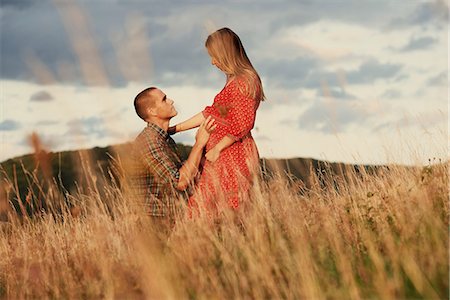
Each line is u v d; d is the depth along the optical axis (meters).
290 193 4.74
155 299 3.47
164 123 5.10
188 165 4.93
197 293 3.54
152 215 4.77
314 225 4.36
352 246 4.10
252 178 4.92
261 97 5.00
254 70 4.98
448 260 3.50
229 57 4.94
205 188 4.93
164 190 4.87
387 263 3.73
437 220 4.01
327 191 5.14
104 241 4.37
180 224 4.56
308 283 3.37
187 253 3.90
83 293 3.93
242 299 3.44
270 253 3.88
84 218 4.89
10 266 4.59
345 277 3.44
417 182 4.75
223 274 3.72
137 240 3.86
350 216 4.50
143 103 5.01
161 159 4.84
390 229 4.13
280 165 4.89
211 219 4.71
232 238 4.21
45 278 4.27
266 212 4.47
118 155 2.91
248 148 4.96
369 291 3.38
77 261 4.32
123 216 4.41
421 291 3.24
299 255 3.70
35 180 4.72
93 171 4.37
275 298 3.41
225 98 4.93
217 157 4.91
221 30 5.00
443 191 4.61
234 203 4.86
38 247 4.77
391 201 4.60
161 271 3.59
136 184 4.75
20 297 4.19
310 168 4.98
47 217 4.93
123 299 3.65
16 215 4.95
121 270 3.87
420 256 3.59
